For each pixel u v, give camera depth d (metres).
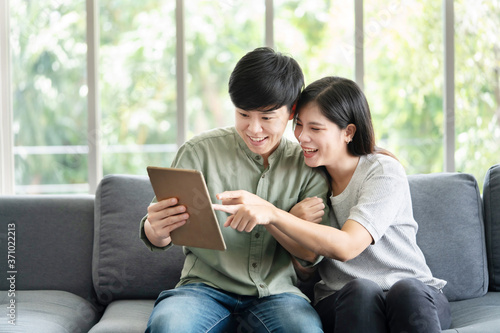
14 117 2.80
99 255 1.92
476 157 2.73
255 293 1.52
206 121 3.68
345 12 3.20
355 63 2.37
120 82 3.50
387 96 3.18
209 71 3.66
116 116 3.51
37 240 1.96
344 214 1.61
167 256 1.91
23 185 2.86
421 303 1.28
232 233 1.56
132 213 1.94
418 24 3.07
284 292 1.54
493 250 1.97
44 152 2.89
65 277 1.95
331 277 1.62
